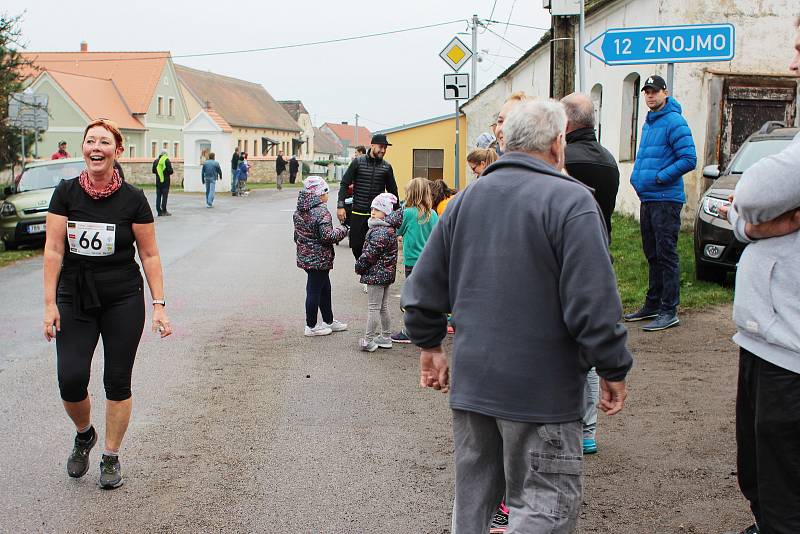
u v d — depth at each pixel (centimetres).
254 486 456
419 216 785
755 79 1310
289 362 733
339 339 828
